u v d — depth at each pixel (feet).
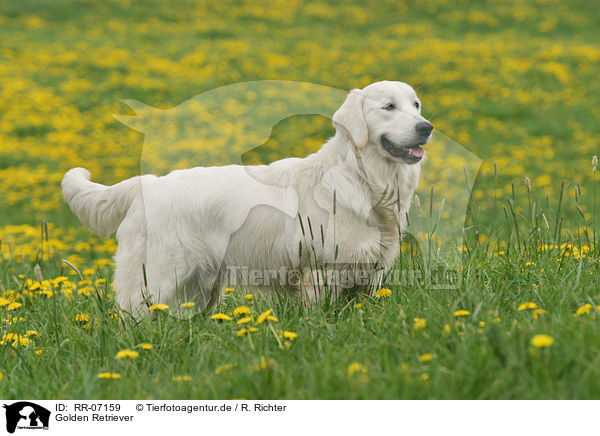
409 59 93.04
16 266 32.58
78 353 16.66
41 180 54.90
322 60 92.07
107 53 92.89
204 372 14.60
